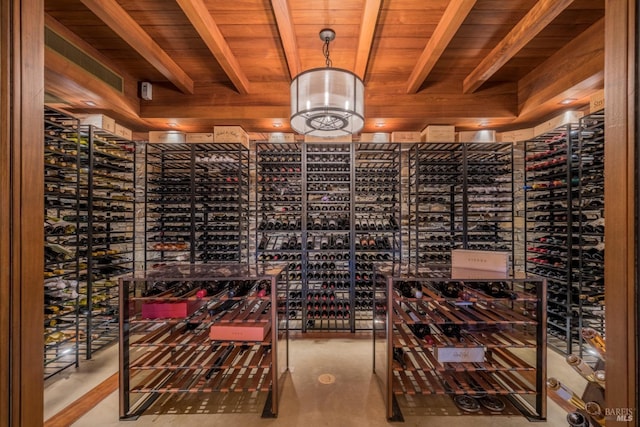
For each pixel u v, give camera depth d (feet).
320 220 10.59
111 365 7.90
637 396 2.26
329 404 6.11
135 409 5.98
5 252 2.42
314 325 10.46
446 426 5.48
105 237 9.86
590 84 7.19
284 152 10.50
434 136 10.34
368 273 10.13
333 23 6.72
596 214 8.55
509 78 9.32
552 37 7.16
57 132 7.79
